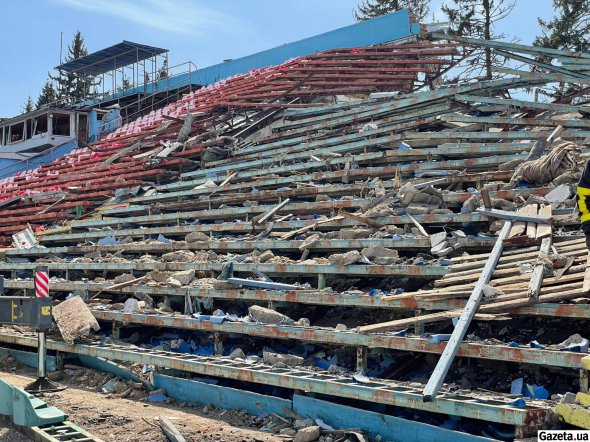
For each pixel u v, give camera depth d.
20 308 9.92
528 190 10.64
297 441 6.67
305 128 20.88
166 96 35.31
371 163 16.20
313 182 15.90
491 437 6.21
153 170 21.69
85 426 7.53
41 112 34.31
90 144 30.48
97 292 13.02
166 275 12.09
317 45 28.94
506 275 8.23
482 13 35.78
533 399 6.45
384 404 7.23
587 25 34.94
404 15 26.44
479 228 10.51
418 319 7.89
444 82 28.39
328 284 10.62
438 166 13.96
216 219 15.98
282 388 8.31
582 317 7.08
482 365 7.66
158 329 11.48
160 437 7.01
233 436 6.89
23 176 30.06
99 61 38.03
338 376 7.77
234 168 19.59
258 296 10.19
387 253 10.09
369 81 25.14
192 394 8.66
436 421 6.83
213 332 9.98
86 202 21.56
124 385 9.53
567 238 8.83
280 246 12.00
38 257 17.94
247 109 25.17
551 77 18.88
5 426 7.81
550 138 13.88
